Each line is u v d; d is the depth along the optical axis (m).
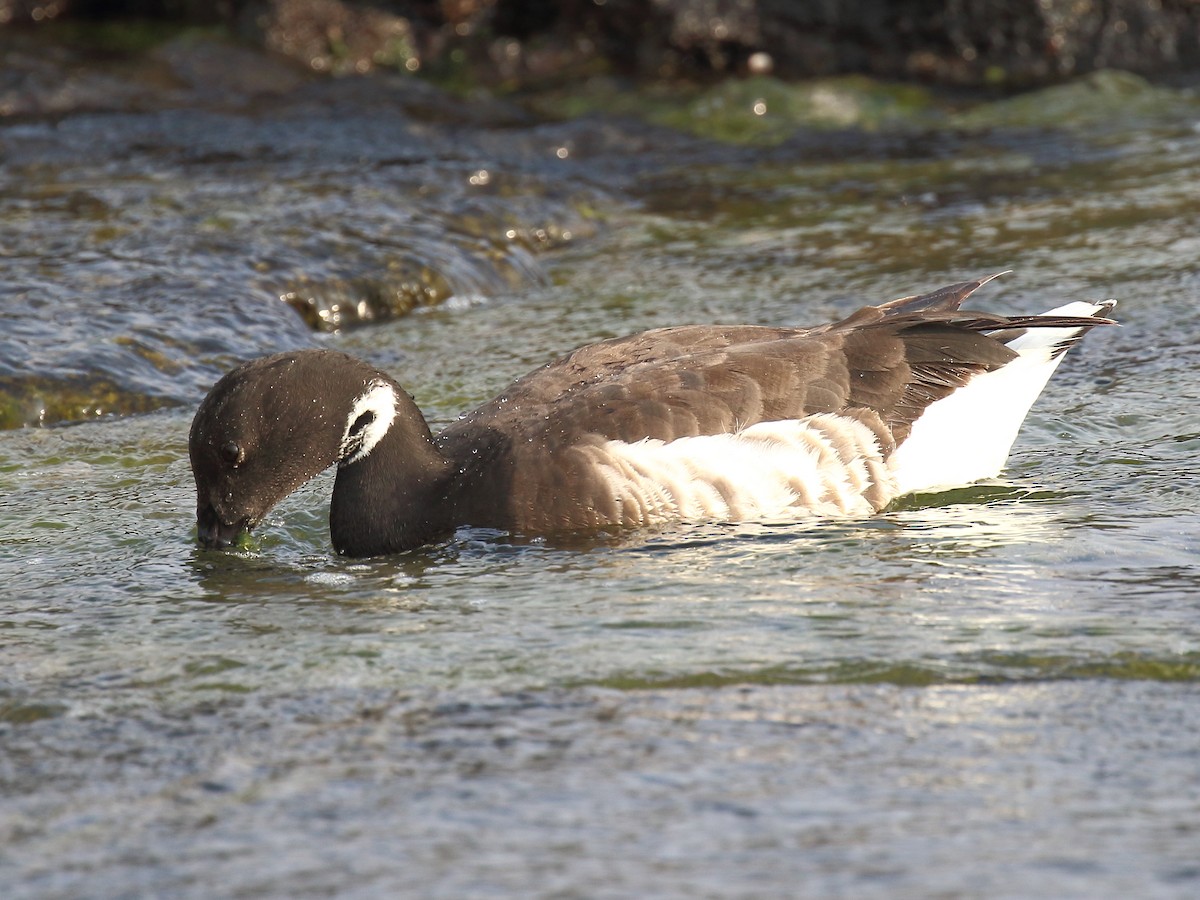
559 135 25.75
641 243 20.69
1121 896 6.50
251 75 27.92
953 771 7.72
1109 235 19.44
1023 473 12.61
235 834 7.30
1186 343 15.53
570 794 7.57
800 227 20.95
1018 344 12.78
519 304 18.44
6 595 10.85
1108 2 28.69
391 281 18.41
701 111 27.06
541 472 11.48
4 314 16.56
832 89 27.66
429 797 7.59
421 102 27.14
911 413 12.09
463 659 9.38
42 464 13.88
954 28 28.77
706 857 6.91
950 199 21.89
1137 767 7.73
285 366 11.38
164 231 19.41
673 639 9.57
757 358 11.95
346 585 10.89
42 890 6.86
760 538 11.31
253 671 9.34
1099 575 10.38
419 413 11.87
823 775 7.70
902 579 10.45
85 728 8.60
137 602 10.66
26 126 24.72
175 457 13.99
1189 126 25.05
